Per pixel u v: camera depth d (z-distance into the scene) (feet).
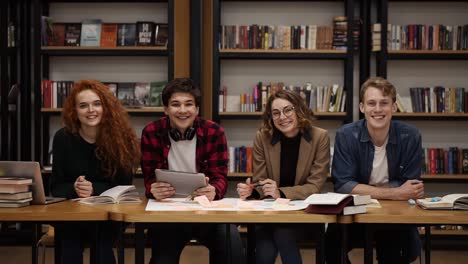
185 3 16.65
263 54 16.30
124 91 17.10
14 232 16.46
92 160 9.72
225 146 9.88
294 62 17.39
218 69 16.42
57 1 17.22
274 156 9.90
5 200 8.11
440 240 16.31
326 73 17.39
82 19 17.46
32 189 8.38
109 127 9.55
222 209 7.81
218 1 16.29
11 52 16.63
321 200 7.43
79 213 7.59
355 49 16.62
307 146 9.76
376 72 16.90
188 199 8.89
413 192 8.95
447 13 17.26
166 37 16.75
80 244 8.79
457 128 17.35
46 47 16.47
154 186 8.85
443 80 17.30
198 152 9.69
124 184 9.85
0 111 16.29
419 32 16.40
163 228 8.54
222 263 8.82
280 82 17.19
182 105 9.18
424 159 16.60
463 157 16.53
